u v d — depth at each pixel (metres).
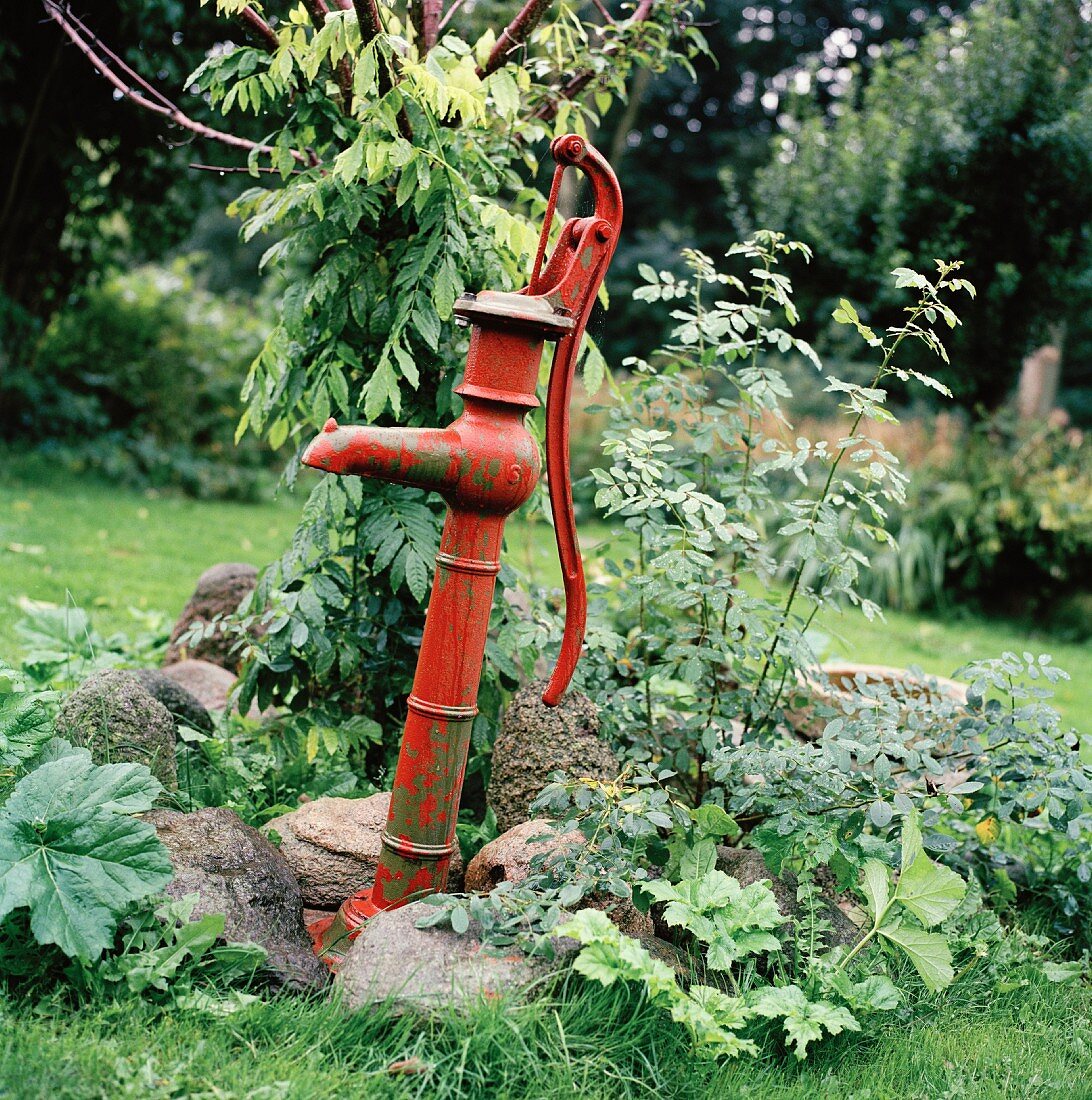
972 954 2.79
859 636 7.80
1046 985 2.75
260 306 12.91
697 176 21.61
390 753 3.26
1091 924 3.05
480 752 3.06
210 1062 1.96
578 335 2.37
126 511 8.96
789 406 12.32
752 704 2.95
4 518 7.67
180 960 2.14
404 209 2.98
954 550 9.41
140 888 2.14
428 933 2.24
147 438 10.80
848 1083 2.24
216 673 3.94
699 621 3.11
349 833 2.65
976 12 9.72
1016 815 2.92
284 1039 2.08
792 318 3.01
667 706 3.26
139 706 2.69
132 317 11.34
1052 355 13.76
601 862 2.40
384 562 2.90
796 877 2.70
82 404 10.59
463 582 2.33
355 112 2.88
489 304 2.25
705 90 22.36
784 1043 2.34
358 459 2.19
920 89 9.95
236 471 10.97
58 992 2.08
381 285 3.07
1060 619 9.09
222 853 2.40
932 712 2.87
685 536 2.83
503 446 2.29
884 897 2.52
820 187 10.63
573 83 3.48
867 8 22.16
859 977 2.51
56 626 4.27
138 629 5.31
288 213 3.17
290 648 3.09
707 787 3.12
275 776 3.17
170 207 10.54
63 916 2.07
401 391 3.16
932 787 2.80
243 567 4.30
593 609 3.63
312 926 2.55
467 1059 2.06
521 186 3.31
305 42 2.97
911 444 10.39
